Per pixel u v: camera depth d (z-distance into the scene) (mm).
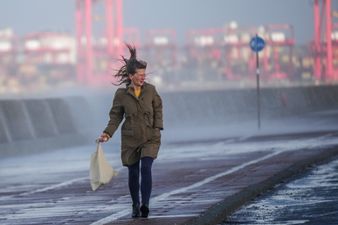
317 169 28953
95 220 19969
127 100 19766
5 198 25453
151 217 19734
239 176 27469
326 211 20109
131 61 19844
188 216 19547
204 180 26875
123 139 19859
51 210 22188
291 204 21406
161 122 19828
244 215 20109
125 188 26156
